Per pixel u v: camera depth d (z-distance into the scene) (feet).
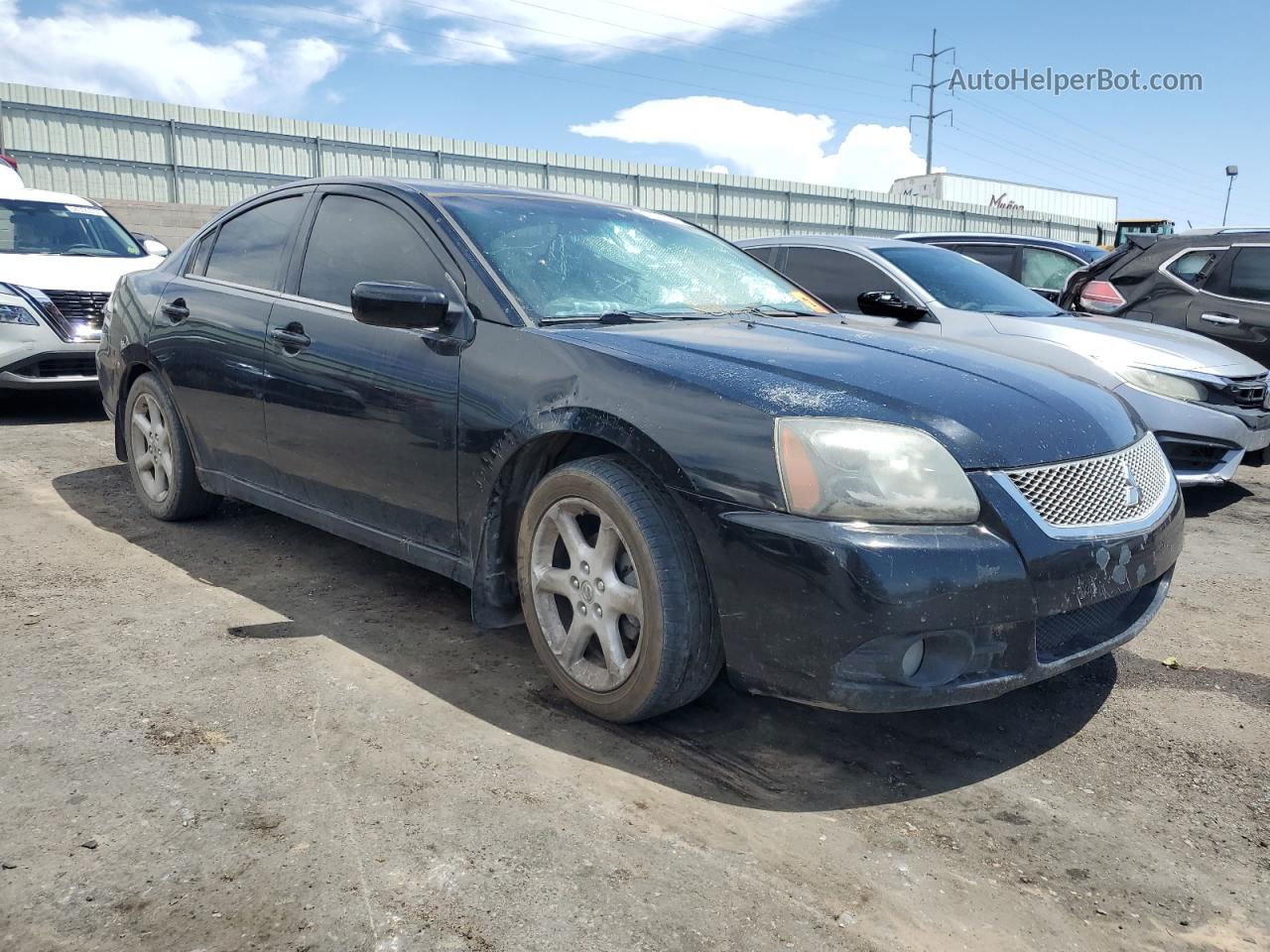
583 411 8.34
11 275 22.70
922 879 6.53
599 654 8.87
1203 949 5.95
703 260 11.98
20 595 11.23
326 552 13.15
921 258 20.26
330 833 6.75
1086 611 8.03
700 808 7.29
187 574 12.15
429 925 5.85
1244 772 8.15
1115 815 7.43
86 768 7.50
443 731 8.32
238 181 97.91
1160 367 16.99
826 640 7.07
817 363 8.46
